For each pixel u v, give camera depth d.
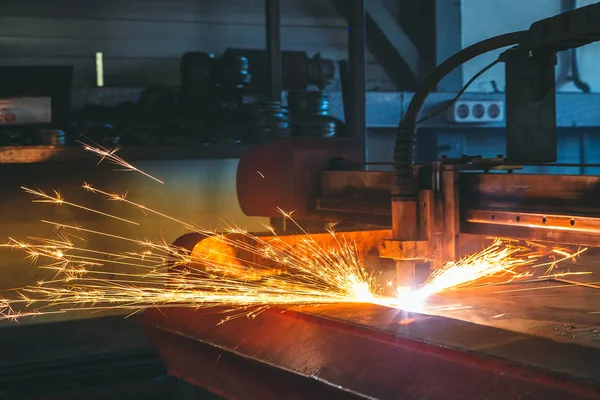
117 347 4.96
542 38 2.28
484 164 2.58
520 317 2.15
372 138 7.30
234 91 6.12
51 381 4.39
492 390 1.70
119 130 5.88
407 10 7.52
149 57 6.62
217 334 2.54
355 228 3.34
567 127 7.95
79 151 5.50
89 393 4.20
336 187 3.56
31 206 5.84
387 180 3.25
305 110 6.29
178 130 5.81
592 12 2.12
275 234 2.96
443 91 7.47
